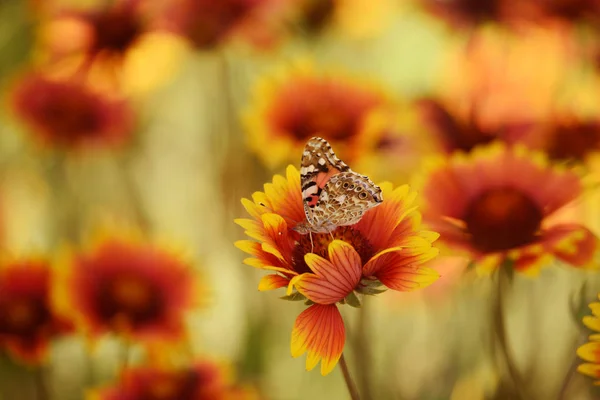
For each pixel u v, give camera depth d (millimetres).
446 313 817
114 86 904
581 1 857
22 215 973
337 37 930
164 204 970
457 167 705
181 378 746
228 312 890
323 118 804
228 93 897
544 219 694
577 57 854
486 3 871
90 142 910
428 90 866
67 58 904
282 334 869
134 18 894
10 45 944
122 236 780
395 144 787
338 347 633
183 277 781
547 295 795
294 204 659
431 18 903
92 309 760
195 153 984
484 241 690
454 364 811
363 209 643
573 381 734
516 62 838
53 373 814
